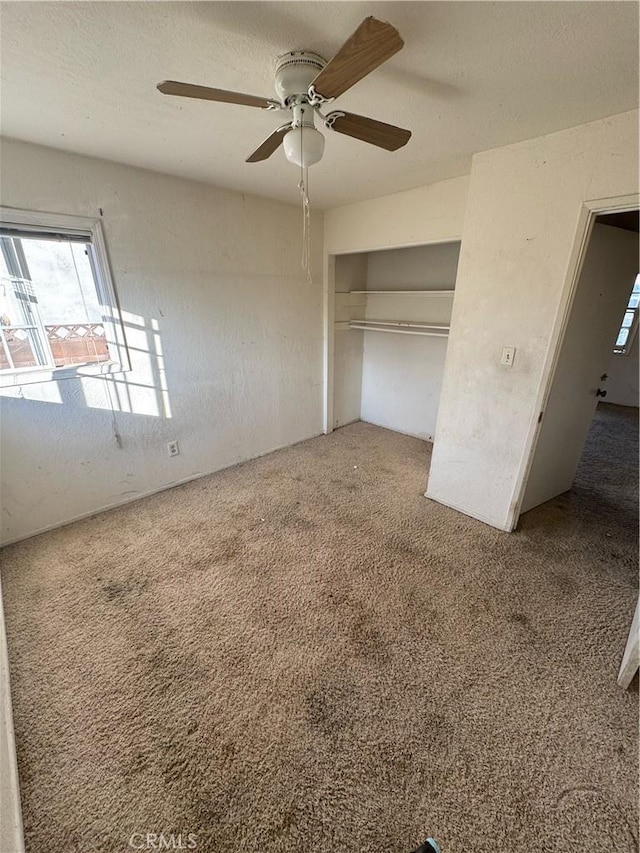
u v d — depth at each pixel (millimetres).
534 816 1095
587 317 2266
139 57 1217
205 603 1873
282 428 3787
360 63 926
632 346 5203
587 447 3875
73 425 2416
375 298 4125
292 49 1184
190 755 1248
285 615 1802
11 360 2152
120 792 1156
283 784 1174
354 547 2293
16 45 1139
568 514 2633
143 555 2219
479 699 1417
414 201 2717
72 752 1254
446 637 1679
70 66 1259
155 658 1584
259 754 1250
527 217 1928
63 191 2070
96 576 2049
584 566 2119
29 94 1435
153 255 2500
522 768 1206
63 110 1563
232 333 3094
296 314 3537
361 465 3447
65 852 1032
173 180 2471
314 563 2154
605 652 1606
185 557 2203
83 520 2568
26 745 1271
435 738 1292
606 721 1341
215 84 1393
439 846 1036
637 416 4902
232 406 3283
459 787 1162
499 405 2283
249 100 1203
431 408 3955
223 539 2371
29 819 1094
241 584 1997
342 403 4410
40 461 2330
